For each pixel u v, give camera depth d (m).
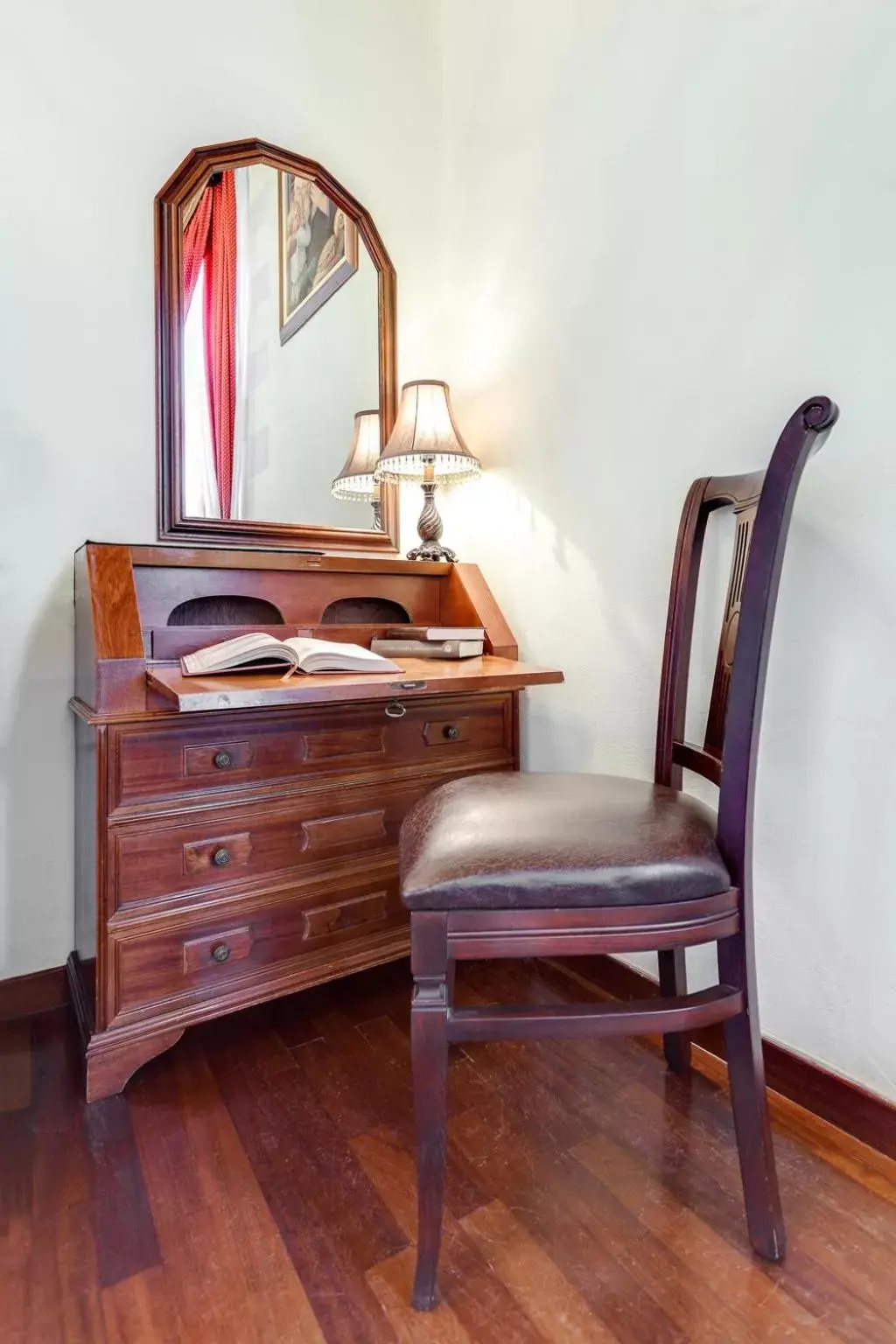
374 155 1.75
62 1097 1.10
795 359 1.05
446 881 0.75
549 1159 0.97
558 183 1.48
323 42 1.66
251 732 1.19
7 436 1.30
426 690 1.09
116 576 1.16
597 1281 0.78
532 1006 0.77
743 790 0.80
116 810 1.07
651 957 1.34
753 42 1.09
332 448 1.70
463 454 1.59
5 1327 0.73
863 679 0.98
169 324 1.45
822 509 1.01
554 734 1.55
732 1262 0.81
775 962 1.09
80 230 1.36
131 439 1.42
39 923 1.37
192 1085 1.13
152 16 1.42
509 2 1.59
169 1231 0.85
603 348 1.39
